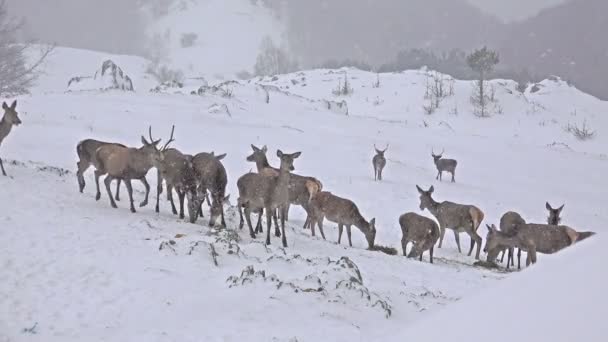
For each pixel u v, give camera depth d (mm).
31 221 29047
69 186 41094
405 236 38781
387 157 93125
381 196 62094
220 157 37125
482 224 56688
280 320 19000
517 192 78250
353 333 18312
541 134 182750
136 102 111562
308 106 148125
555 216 42938
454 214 43562
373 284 25562
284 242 33062
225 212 41094
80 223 29922
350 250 35531
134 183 49781
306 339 17531
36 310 19000
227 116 112438
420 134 126000
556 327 2650
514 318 2980
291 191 41719
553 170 101375
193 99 124812
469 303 3713
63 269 22656
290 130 102062
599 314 2549
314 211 41531
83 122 86188
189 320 18703
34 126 77000
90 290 20812
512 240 39031
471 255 44344
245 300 20469
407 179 75250
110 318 18672
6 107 40188
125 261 24000
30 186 37750
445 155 104188
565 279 2959
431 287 27531
